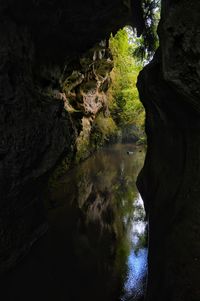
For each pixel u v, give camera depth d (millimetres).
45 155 13000
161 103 10039
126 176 26062
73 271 11594
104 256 12766
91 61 24312
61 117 14375
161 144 11383
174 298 7293
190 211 7762
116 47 38969
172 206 9086
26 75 12086
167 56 7031
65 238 14055
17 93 11000
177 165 9562
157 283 8734
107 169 28328
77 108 27391
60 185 21312
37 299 9891
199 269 6957
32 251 12719
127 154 37031
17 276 11055
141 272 11672
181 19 6387
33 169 12320
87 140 31984
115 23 15875
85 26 14805
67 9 12977
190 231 7547
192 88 6887
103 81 33406
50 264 11969
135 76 44031
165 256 8461
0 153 10406
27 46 12383
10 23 11062
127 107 44375
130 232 15141
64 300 9898
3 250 10867
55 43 15117
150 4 15617
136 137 51375
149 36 16469
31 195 12945
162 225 9570
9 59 10680
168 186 10047
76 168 26922
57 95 16734
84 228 15258
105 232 14984
